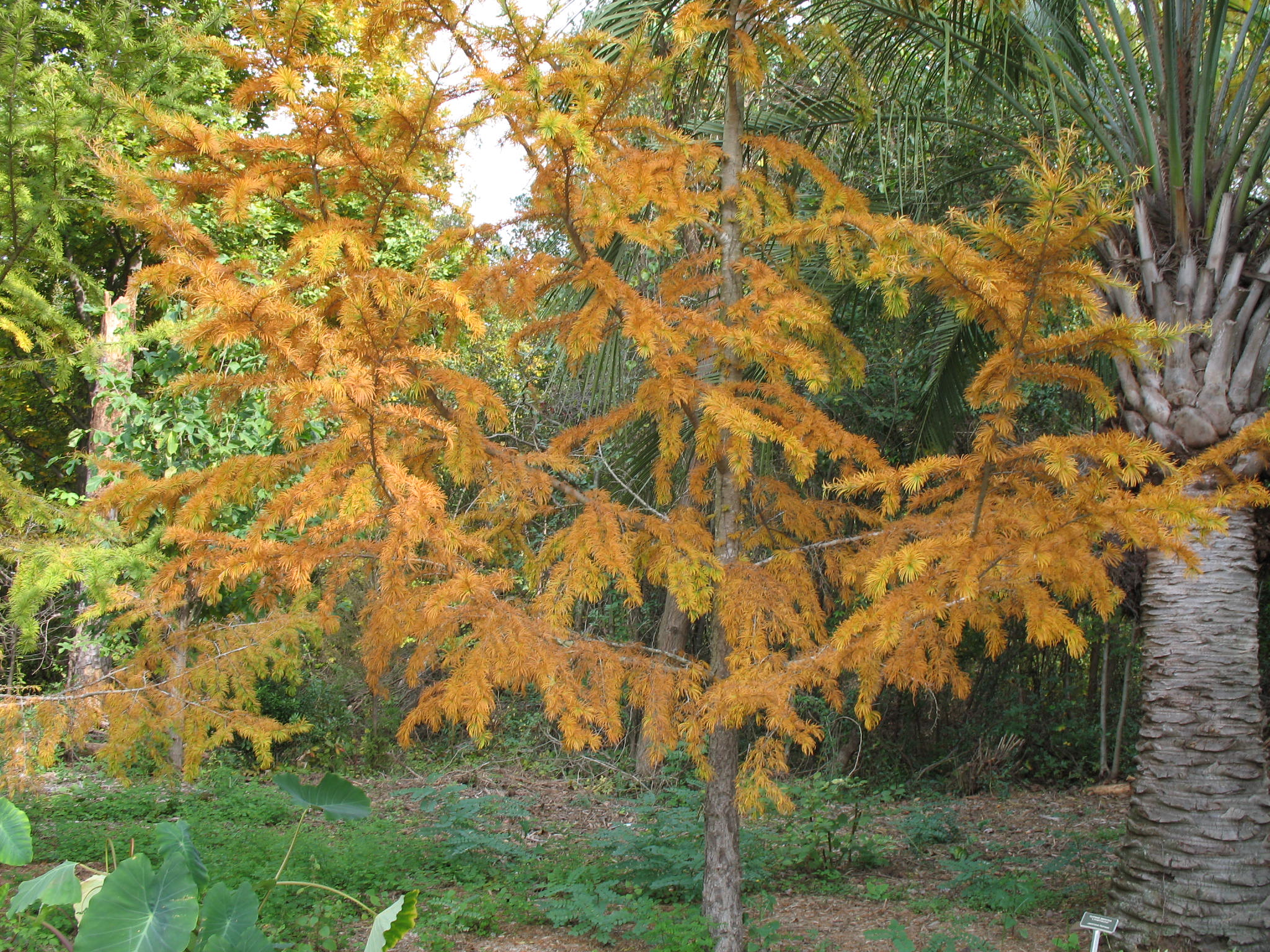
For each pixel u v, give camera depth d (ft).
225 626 14.26
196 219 24.76
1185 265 13.83
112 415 25.17
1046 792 32.35
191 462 24.41
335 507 10.32
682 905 16.30
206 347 8.71
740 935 12.33
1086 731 34.45
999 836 24.81
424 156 10.03
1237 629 13.61
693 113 18.43
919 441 21.24
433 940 14.28
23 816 9.47
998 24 16.28
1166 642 13.92
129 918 7.97
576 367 13.66
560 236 14.37
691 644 32.55
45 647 23.91
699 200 11.41
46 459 37.19
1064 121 17.20
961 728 34.81
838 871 19.79
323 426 23.24
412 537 8.83
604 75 10.27
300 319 8.44
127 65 17.49
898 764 32.89
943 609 8.91
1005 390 7.92
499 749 34.50
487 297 11.27
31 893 8.96
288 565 9.04
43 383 31.53
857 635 9.50
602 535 10.78
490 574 10.22
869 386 28.76
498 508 12.28
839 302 19.74
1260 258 14.02
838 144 19.90
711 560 11.20
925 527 10.71
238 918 8.38
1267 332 13.61
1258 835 13.10
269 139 9.43
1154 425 13.65
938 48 17.20
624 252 15.70
